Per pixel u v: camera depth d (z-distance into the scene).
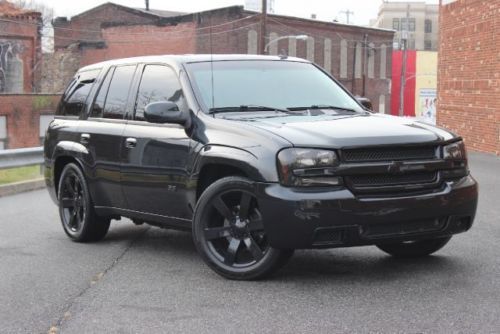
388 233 5.59
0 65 47.78
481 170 15.20
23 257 7.33
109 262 7.02
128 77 7.55
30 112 35.94
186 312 5.26
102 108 7.75
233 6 54.97
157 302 5.54
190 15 57.12
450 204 5.75
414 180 5.70
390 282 5.91
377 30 67.88
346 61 64.94
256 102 6.67
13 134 35.41
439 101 23.52
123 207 7.35
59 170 8.44
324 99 7.01
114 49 61.94
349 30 64.81
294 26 59.41
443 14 23.02
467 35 21.02
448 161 5.84
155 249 7.63
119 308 5.42
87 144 7.71
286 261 5.82
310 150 5.49
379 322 4.89
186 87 6.66
